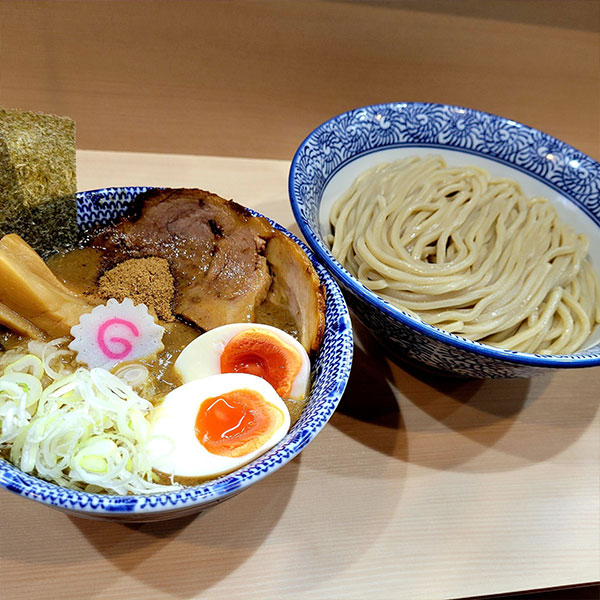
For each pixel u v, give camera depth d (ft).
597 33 1.49
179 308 0.98
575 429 1.09
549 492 0.99
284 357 0.88
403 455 1.00
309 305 0.91
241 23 1.31
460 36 1.44
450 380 1.13
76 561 0.80
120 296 0.97
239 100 1.45
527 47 1.49
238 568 0.83
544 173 1.30
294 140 1.57
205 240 1.05
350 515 0.91
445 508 0.94
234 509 0.89
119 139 1.45
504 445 1.05
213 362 0.89
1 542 0.80
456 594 0.85
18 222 0.94
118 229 1.04
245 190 1.43
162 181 1.39
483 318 1.07
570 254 1.18
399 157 1.33
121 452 0.73
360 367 1.12
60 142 0.93
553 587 0.88
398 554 0.88
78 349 0.86
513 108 1.63
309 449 0.98
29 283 0.85
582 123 1.71
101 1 1.20
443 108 1.31
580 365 0.85
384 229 1.17
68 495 0.63
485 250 1.18
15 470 0.66
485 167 1.34
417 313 1.08
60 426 0.72
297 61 1.41
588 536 0.95
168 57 1.33
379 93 1.52
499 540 0.92
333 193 1.23
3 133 0.86
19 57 1.24
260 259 1.00
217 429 0.80
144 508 0.64
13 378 0.77
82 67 1.29
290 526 0.89
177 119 1.44
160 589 0.80
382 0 1.34
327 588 0.83
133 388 0.84
